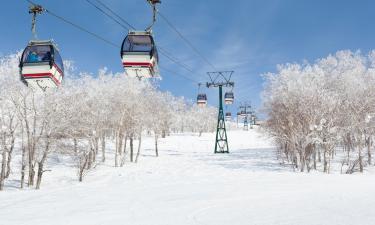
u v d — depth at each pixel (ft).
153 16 65.05
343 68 180.65
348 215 45.37
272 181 89.45
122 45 65.51
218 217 47.78
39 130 132.36
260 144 284.82
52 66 63.52
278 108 155.84
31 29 62.08
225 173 133.28
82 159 142.31
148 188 80.18
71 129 139.33
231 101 231.71
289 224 42.14
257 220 44.98
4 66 126.82
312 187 75.87
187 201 60.64
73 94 143.02
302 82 152.87
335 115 143.02
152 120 203.31
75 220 47.78
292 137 141.90
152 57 65.51
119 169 162.50
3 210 55.62
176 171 150.71
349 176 101.96
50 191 79.71
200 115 405.80
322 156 185.26
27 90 124.67
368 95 152.46
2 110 124.06
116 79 185.16
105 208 55.67
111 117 178.09
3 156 122.31
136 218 48.42
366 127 146.00
